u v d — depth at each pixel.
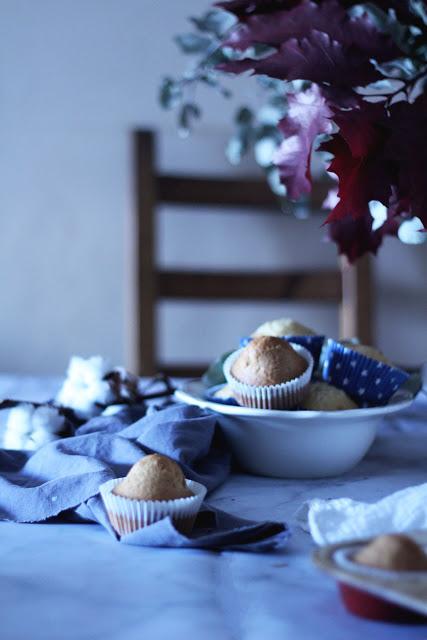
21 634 0.74
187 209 2.96
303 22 0.98
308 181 0.97
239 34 0.99
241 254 2.99
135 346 2.50
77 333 2.89
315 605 0.78
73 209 2.87
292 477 1.07
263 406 1.05
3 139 2.81
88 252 2.88
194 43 1.68
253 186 2.61
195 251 2.97
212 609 0.77
